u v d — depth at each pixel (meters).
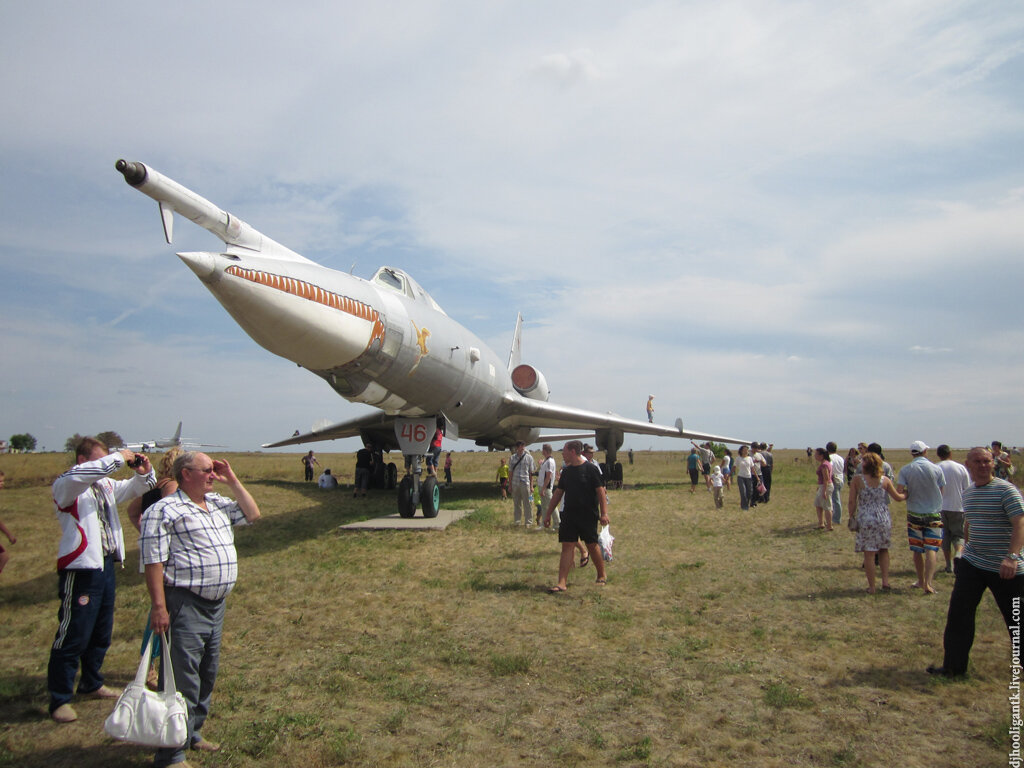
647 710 3.90
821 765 3.24
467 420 14.39
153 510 3.28
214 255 7.07
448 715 3.85
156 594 3.17
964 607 4.38
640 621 5.73
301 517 12.95
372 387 10.09
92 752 3.50
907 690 4.20
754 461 15.41
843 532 10.76
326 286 8.30
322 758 3.32
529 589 6.87
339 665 4.72
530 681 4.38
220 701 4.09
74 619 3.91
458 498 16.88
